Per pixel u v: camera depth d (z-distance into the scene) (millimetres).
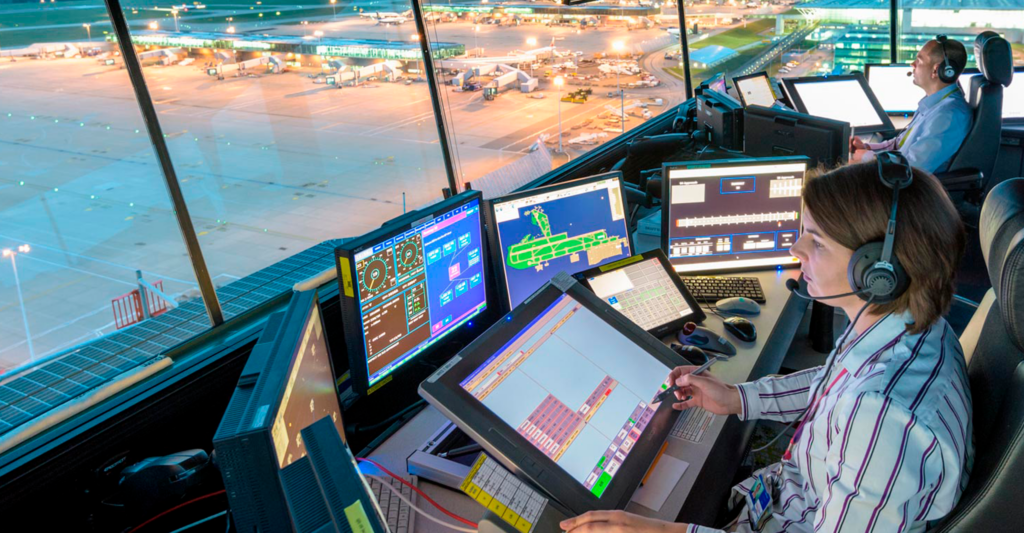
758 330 1893
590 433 1253
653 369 1453
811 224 1021
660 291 1932
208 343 2035
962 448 861
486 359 1258
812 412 1193
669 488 1281
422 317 1741
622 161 3766
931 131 3271
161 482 1443
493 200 1876
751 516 1216
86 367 1870
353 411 1652
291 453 971
